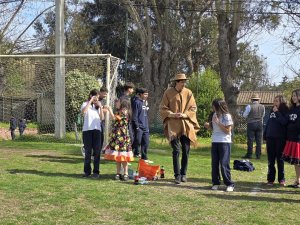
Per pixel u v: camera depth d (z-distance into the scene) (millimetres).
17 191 7531
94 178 9102
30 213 6320
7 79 18438
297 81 32156
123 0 32188
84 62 18469
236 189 8484
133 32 44750
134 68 46750
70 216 6199
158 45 35531
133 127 11297
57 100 17047
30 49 28625
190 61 36250
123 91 9719
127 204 6855
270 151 9148
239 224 5980
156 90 32531
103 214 6348
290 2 26250
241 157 14359
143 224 5918
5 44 27219
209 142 25031
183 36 32906
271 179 9133
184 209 6691
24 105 19906
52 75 18172
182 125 8930
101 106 9375
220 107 8352
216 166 8438
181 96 9039
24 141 16703
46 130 18594
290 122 8672
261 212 6629
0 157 11828
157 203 7008
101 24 46125
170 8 31984
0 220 5961
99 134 9320
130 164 10953
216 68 43719
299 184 8914
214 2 26594
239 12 25703
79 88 19094
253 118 14078
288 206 7066
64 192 7516
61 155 12531
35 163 10875
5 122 21109
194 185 8750
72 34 44938
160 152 14867
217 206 6938
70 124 18578
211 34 38500
